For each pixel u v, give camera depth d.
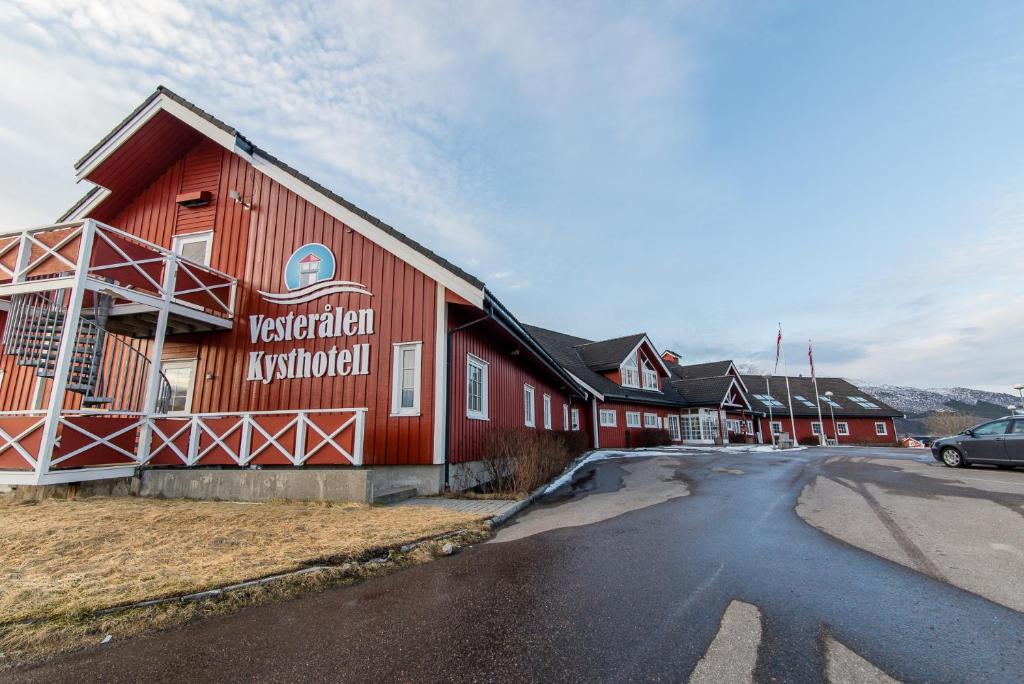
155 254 10.33
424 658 3.03
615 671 2.83
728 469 14.05
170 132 12.10
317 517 6.72
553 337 30.11
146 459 9.00
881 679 2.76
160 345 9.41
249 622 3.62
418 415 9.52
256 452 8.66
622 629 3.42
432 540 5.77
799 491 9.74
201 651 3.16
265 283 11.25
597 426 24.78
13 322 9.09
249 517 6.69
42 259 8.87
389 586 4.43
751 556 5.26
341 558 4.94
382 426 9.70
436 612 3.79
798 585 4.33
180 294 10.00
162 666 2.97
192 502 7.94
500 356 13.45
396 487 9.12
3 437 7.93
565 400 23.09
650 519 7.29
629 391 28.30
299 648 3.19
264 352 10.91
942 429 60.97
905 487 9.71
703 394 33.50
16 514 6.91
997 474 11.45
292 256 11.18
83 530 5.95
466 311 10.38
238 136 11.11
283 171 11.29
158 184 12.83
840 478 11.45
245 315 11.22
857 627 3.45
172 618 3.65
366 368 10.09
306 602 4.04
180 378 11.38
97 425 8.36
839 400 44.88
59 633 3.36
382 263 10.45
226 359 11.14
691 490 10.14
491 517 6.95
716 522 7.04
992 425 12.86
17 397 12.20
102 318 9.52
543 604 3.92
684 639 3.26
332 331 10.52
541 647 3.16
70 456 7.93
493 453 10.45
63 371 7.84
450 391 9.82
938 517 6.96
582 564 5.04
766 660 2.97
